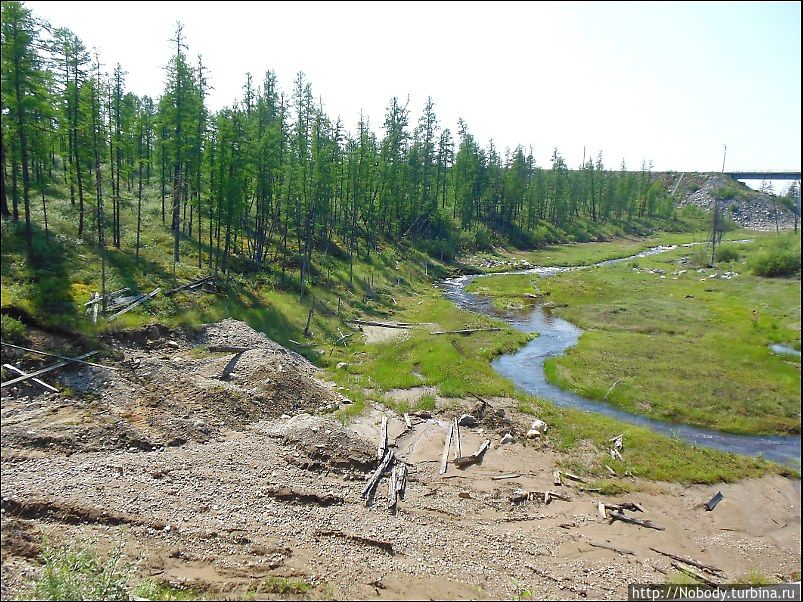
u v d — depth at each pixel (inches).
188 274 1542.8
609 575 637.3
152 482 689.6
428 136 3368.6
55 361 918.4
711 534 754.8
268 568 567.5
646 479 888.3
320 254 2234.3
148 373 962.1
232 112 1726.1
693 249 3860.7
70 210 1688.0
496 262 3213.6
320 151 2086.6
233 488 706.8
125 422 809.5
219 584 531.2
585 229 4606.3
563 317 1979.6
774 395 1222.3
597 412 1157.7
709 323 1822.1
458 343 1579.7
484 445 956.0
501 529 722.2
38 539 558.9
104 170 1748.3
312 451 834.8
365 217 2795.3
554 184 4564.5
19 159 1430.9
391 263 2544.3
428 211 3171.8
